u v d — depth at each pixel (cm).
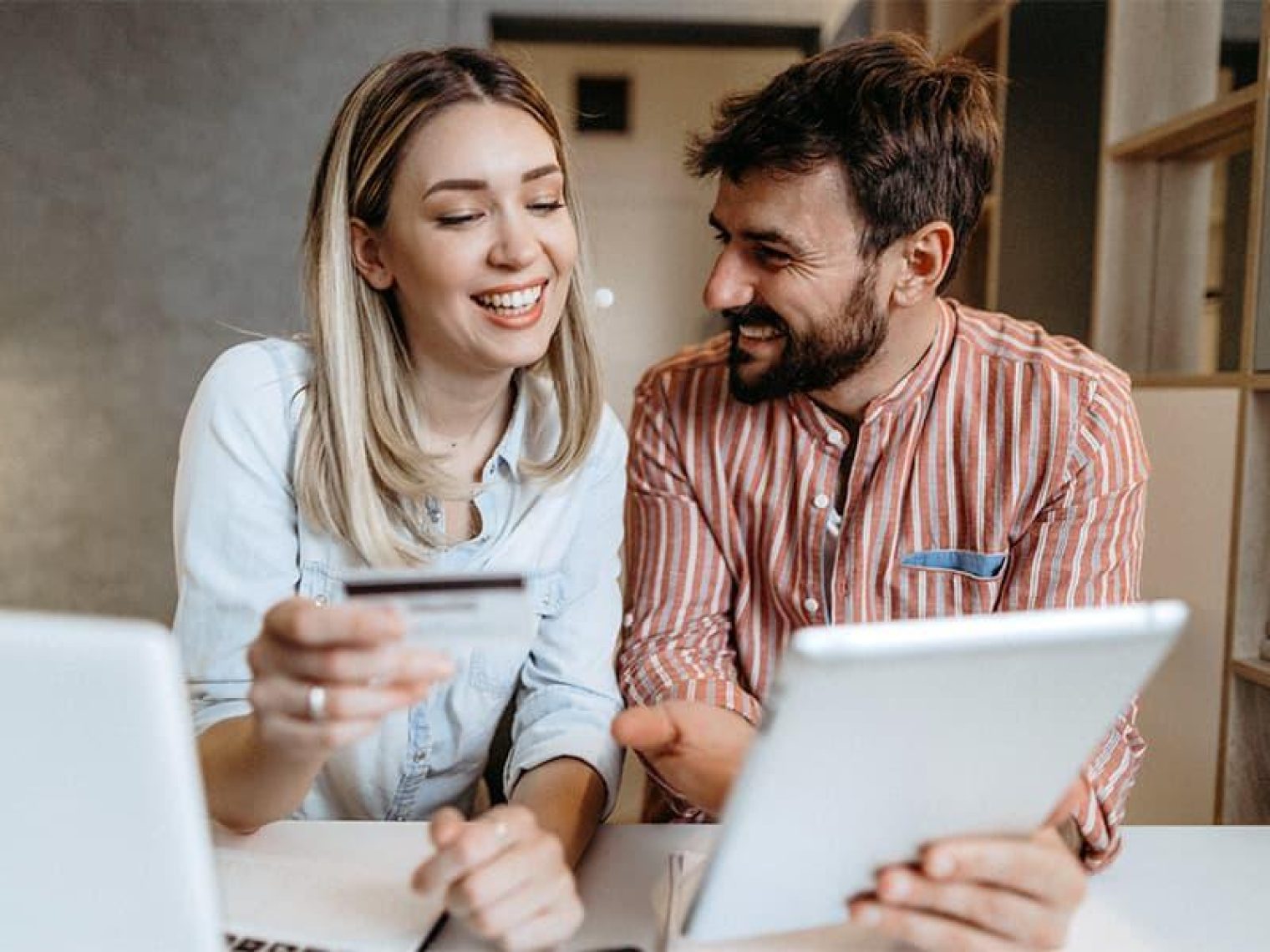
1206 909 81
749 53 387
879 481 119
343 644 64
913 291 112
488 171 96
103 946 54
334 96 296
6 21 289
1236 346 183
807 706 52
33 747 50
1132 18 197
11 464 301
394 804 113
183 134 295
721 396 127
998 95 235
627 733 78
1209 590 167
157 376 300
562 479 114
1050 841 67
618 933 75
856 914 67
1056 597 115
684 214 397
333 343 104
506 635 64
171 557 305
